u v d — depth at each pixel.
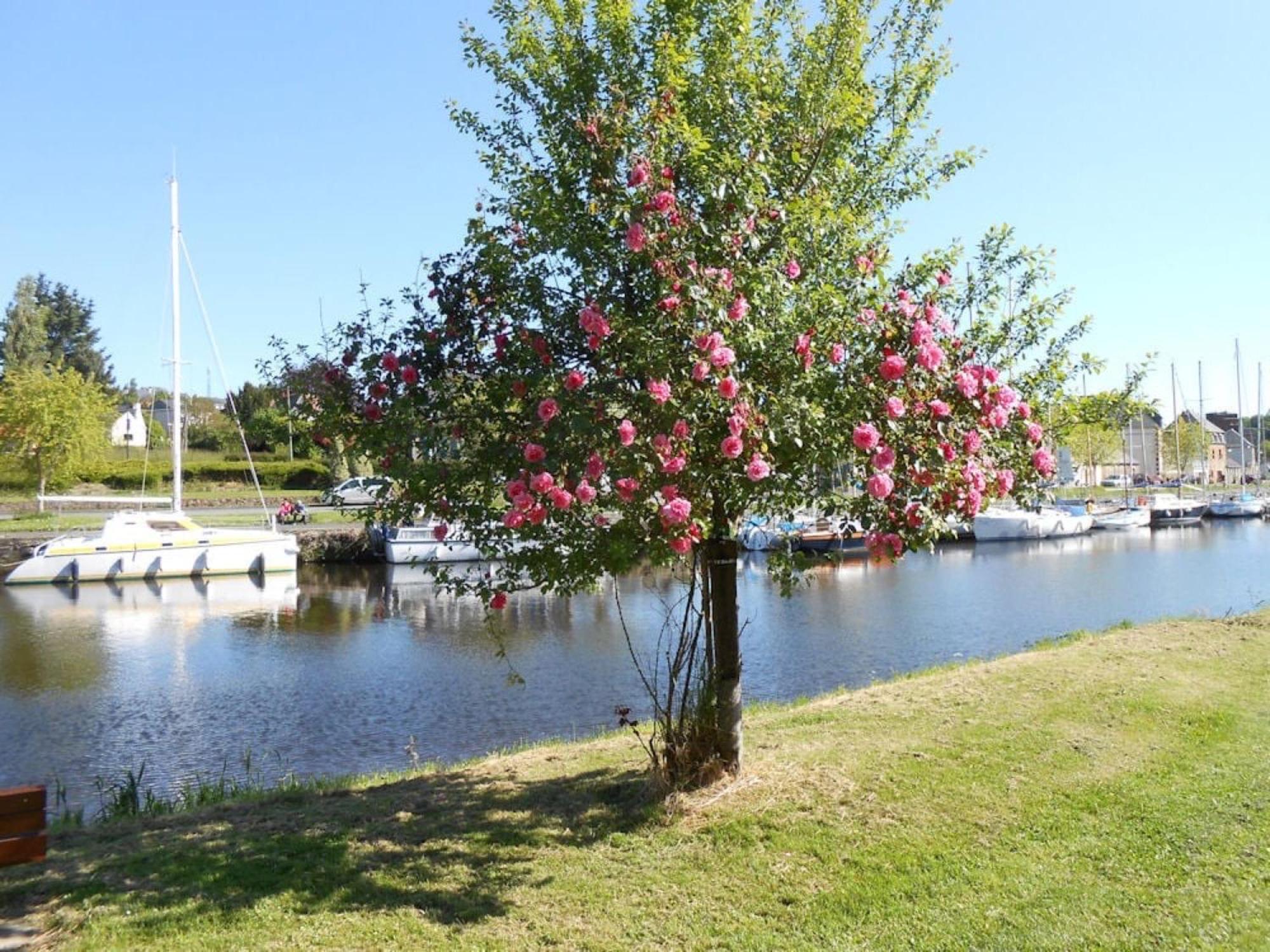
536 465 5.03
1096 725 7.90
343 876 5.18
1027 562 34.50
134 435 63.38
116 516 28.67
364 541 32.69
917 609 22.62
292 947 4.37
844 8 6.14
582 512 5.51
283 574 29.61
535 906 4.84
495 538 5.91
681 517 4.68
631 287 5.64
